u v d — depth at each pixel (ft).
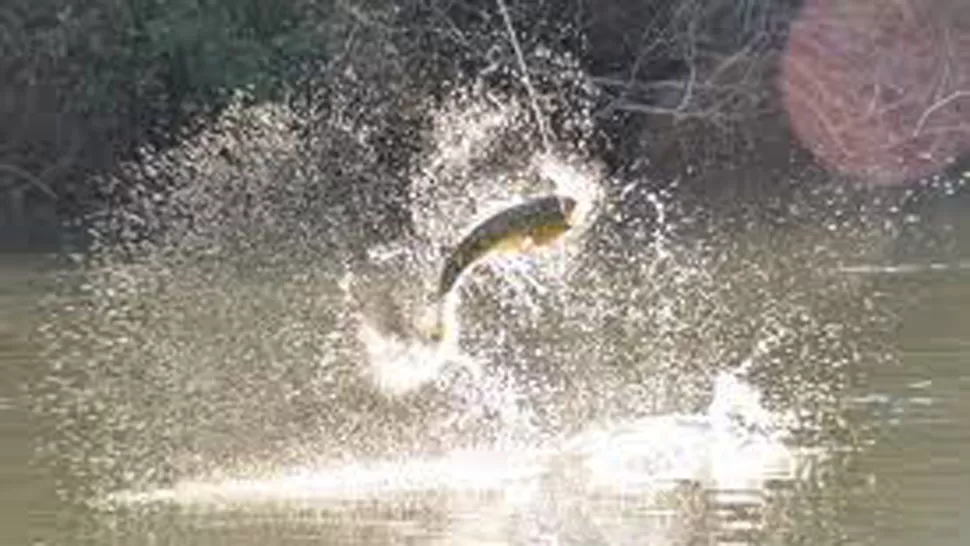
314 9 145.48
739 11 154.92
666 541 50.80
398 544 51.29
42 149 151.23
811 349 79.56
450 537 51.85
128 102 148.87
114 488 59.00
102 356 83.51
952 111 156.04
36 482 60.18
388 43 145.07
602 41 154.30
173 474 60.85
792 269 107.14
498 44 148.36
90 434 67.31
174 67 146.51
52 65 150.41
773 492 55.67
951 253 111.96
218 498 57.72
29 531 53.98
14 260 128.47
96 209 148.97
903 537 50.16
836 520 52.03
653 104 152.35
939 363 74.64
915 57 156.04
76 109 150.20
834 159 153.28
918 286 97.45
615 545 50.52
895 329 83.61
